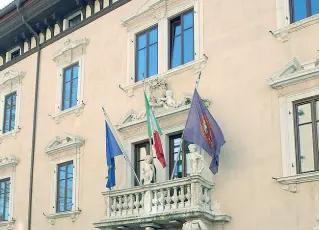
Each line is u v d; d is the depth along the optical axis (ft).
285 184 48.19
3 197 79.97
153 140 56.75
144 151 61.41
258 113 51.93
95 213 64.28
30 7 78.18
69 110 71.72
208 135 50.98
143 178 58.65
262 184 49.96
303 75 48.73
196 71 58.03
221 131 52.34
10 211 77.00
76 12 76.38
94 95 69.21
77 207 66.54
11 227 75.97
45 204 71.41
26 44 84.17
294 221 47.03
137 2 66.95
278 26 52.39
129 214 55.88
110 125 59.93
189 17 60.85
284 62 51.24
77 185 67.56
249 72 53.72
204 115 51.62
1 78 85.56
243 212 50.70
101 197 64.23
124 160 62.13
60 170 71.36
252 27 54.54
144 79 59.21
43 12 77.30
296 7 52.24
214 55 56.95
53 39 77.71
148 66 63.87
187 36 60.59
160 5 63.10
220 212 52.11
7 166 79.87
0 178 81.00
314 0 51.11
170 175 57.72
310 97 48.60
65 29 76.43
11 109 83.25
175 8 61.93
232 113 54.03
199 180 51.39
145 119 60.39
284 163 48.73
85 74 71.31
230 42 55.98
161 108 59.88
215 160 51.03
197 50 58.39
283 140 49.29
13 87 83.30
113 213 57.26
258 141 51.26
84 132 69.15
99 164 65.87
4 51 88.43
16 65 84.02
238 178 51.80
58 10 76.59
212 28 57.88
